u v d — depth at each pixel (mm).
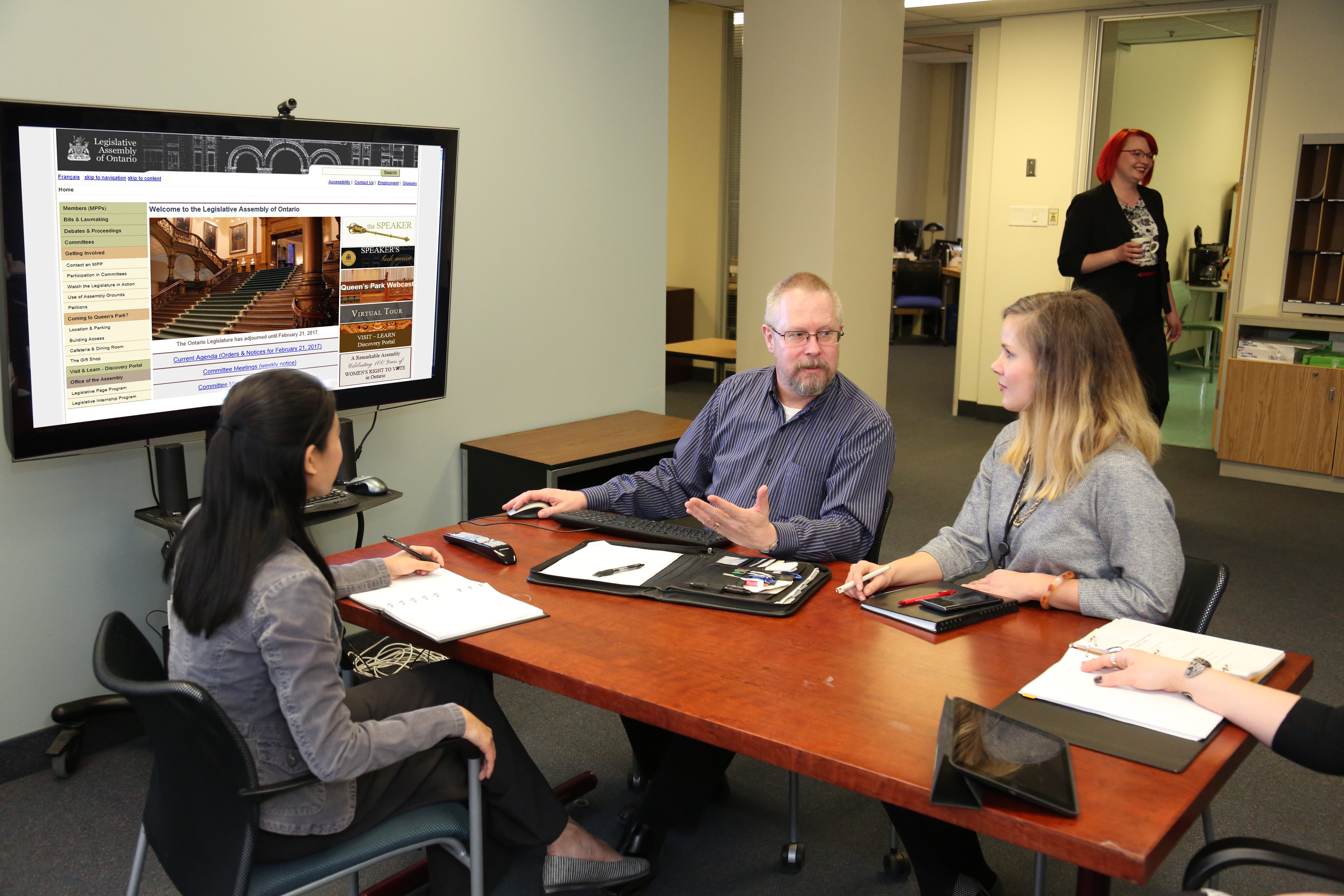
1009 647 1691
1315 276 5391
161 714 1388
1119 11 6145
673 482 2693
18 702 2623
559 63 3602
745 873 2258
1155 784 1241
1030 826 1161
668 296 7949
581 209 3785
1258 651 1599
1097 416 1897
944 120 12180
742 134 5352
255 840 1428
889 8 5180
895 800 1265
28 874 2227
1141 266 4520
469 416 3547
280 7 2814
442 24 3217
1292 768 2730
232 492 1463
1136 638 1659
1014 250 6801
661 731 2506
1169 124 8852
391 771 1654
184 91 2645
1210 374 8891
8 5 2318
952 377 8789
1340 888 2213
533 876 2256
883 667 1615
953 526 2158
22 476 2539
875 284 5441
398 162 2852
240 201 2525
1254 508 5078
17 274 2174
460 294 3426
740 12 7645
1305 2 5414
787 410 2561
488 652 1692
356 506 2697
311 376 1592
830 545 2270
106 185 2270
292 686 1429
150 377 2465
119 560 2754
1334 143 5172
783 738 1372
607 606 1904
